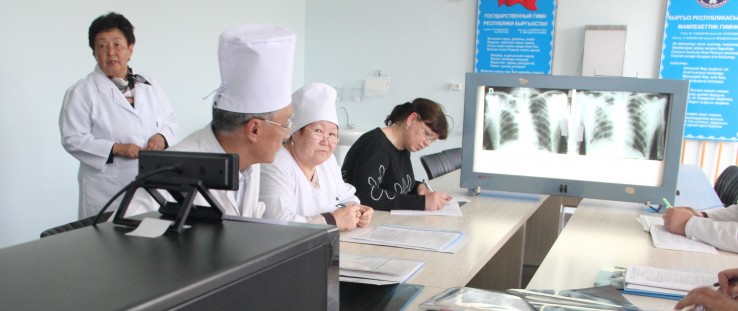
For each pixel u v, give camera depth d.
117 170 2.64
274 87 1.23
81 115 2.63
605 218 2.17
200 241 0.65
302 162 1.89
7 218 2.98
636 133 2.23
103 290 0.49
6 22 2.88
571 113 2.29
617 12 4.41
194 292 0.51
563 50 4.61
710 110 4.26
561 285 1.37
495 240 1.75
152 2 3.74
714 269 1.53
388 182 2.36
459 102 4.94
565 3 4.55
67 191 3.31
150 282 0.51
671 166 2.21
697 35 4.21
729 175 3.12
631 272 1.43
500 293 1.19
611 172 2.29
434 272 1.40
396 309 1.13
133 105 2.77
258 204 1.58
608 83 2.22
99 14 3.37
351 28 5.25
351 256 1.49
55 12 3.12
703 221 1.81
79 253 0.60
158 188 0.76
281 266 0.62
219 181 0.74
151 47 3.76
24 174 3.05
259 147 1.28
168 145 2.91
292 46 1.24
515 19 4.68
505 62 4.76
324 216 1.75
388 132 2.41
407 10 5.03
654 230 1.92
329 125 1.85
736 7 4.09
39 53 3.06
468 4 4.83
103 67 2.68
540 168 2.37
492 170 2.43
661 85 2.16
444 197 2.23
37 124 3.09
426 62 5.02
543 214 3.31
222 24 4.39
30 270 0.54
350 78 5.30
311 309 0.69
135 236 0.67
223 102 1.24
